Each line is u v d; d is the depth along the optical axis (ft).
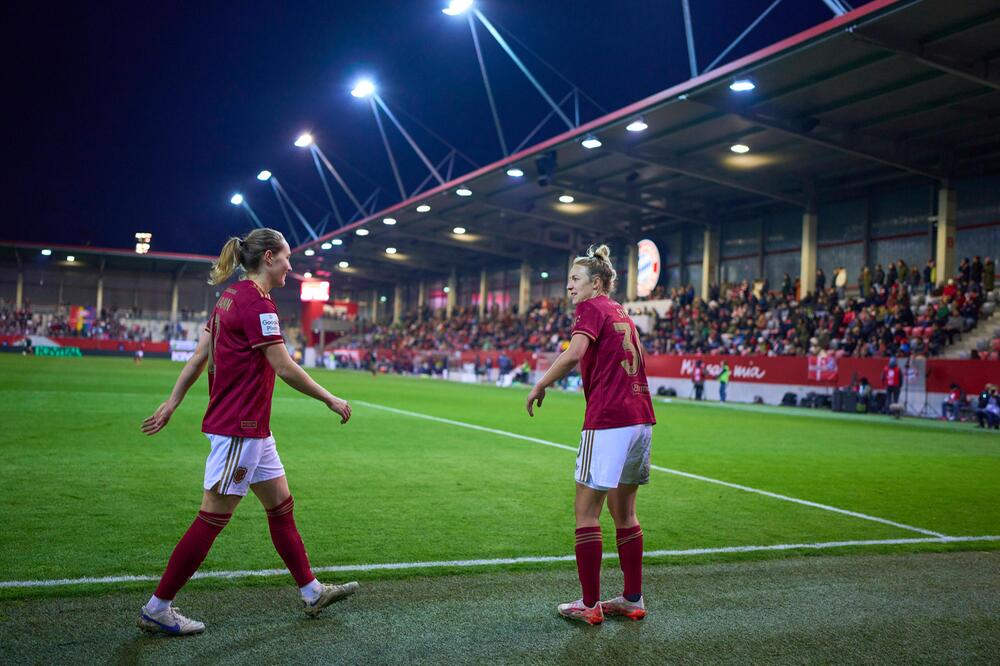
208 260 216.33
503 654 10.97
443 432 43.70
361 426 45.47
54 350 188.85
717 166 97.45
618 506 13.17
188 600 13.00
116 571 14.34
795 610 13.46
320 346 235.20
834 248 109.60
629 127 79.46
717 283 126.11
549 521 20.30
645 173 104.73
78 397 55.62
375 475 27.25
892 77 66.54
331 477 26.50
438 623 12.25
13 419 39.37
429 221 142.31
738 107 73.41
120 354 196.85
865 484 29.27
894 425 64.13
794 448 41.75
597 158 97.25
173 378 90.79
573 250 150.82
